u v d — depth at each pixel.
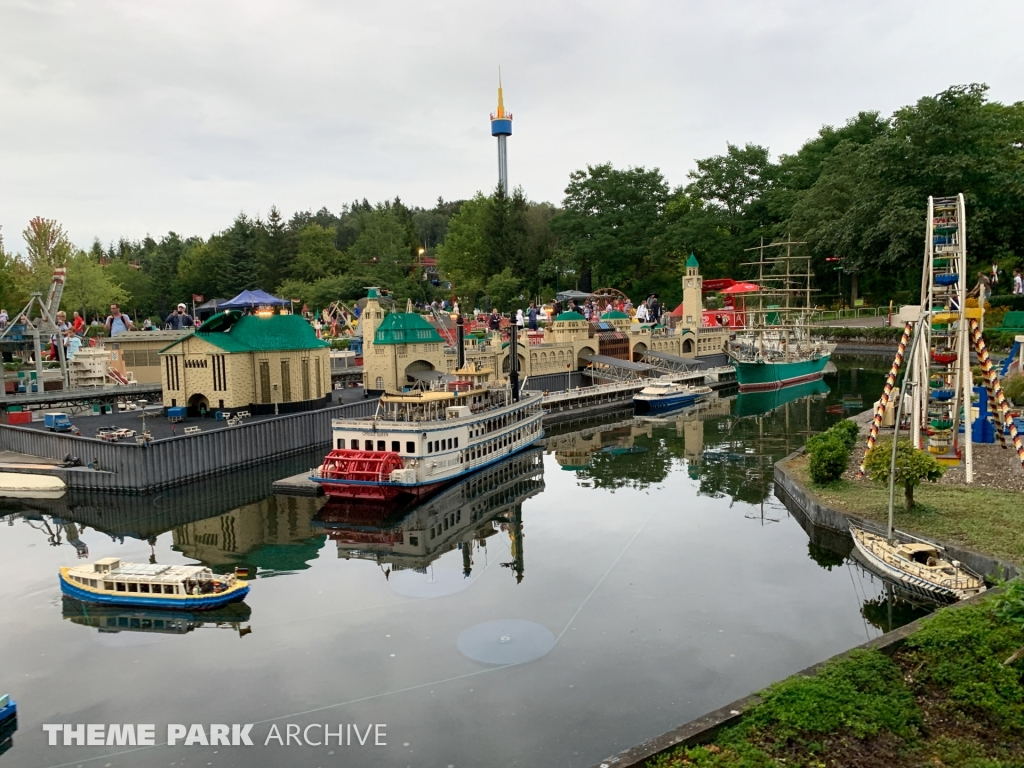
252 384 92.94
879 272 156.88
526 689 35.16
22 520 65.19
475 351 119.62
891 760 22.58
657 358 151.12
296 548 57.28
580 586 47.62
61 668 38.47
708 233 193.62
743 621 41.56
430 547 57.22
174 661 39.03
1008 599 27.02
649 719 32.34
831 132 191.38
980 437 66.56
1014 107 142.50
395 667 37.78
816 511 53.38
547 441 100.38
